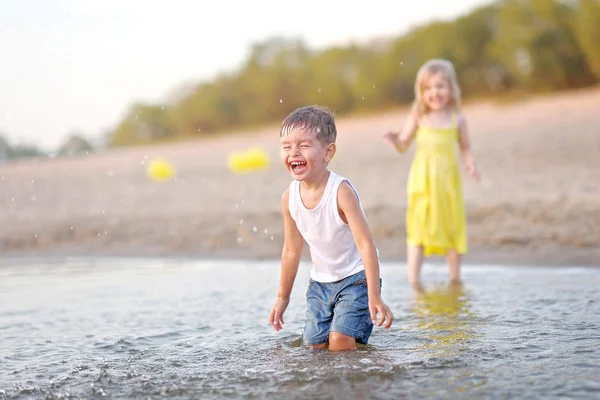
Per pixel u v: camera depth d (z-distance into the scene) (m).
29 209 11.80
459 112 5.85
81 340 3.78
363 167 13.94
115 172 18.17
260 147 21.94
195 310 4.52
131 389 2.85
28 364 3.30
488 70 31.11
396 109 31.83
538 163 11.98
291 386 2.79
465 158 5.93
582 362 2.96
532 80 29.81
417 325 3.83
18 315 4.53
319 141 3.48
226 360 3.25
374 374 2.88
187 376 3.00
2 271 6.85
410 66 32.44
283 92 35.47
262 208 9.84
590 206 7.65
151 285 5.62
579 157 12.22
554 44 29.27
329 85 34.22
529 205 7.97
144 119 34.47
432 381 2.77
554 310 4.04
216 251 7.44
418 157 5.68
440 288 5.04
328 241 3.55
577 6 29.44
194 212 9.96
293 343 3.57
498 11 31.98
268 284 5.46
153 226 9.09
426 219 5.51
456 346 3.32
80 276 6.31
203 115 35.50
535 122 18.62
